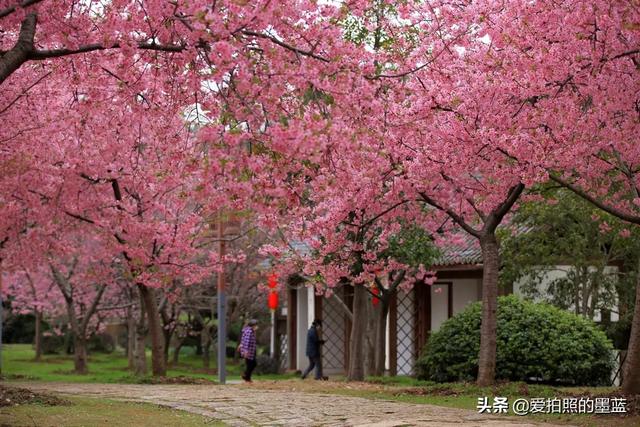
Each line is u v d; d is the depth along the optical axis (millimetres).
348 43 8727
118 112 13258
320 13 8578
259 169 8000
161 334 17672
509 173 11766
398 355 22625
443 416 9789
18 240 16969
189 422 9266
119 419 9273
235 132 7746
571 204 16953
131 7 8914
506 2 10961
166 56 9422
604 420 9266
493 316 13148
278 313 28297
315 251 15570
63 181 15000
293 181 8703
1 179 14648
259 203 8383
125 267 17906
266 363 26000
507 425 8797
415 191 12586
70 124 13727
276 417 9812
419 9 11750
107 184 15742
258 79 8164
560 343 14375
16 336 43969
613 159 12469
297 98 8797
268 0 7746
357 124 8742
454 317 15906
